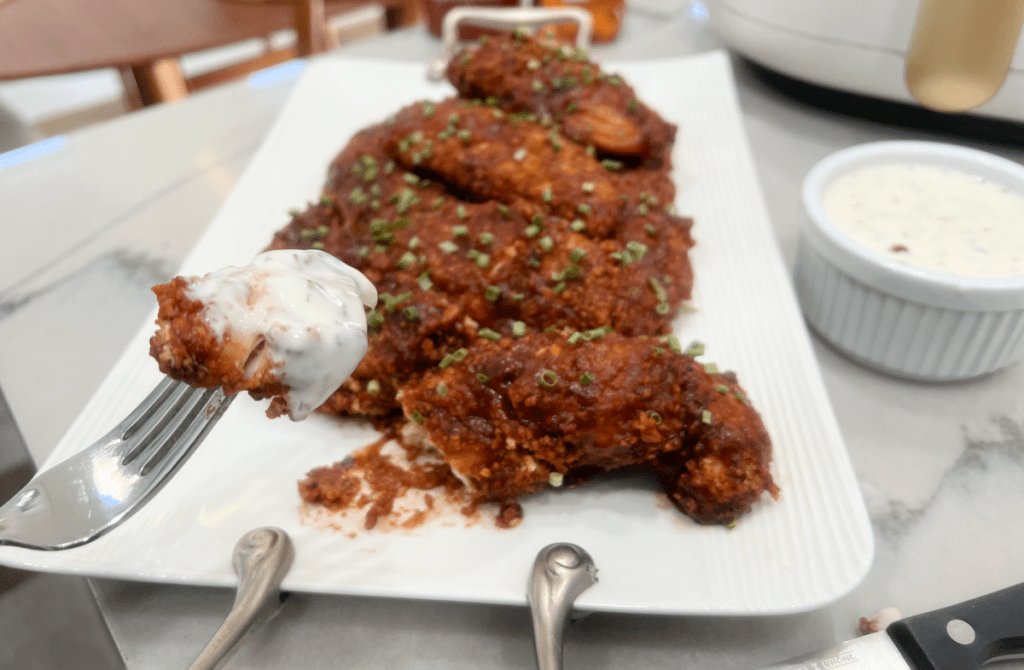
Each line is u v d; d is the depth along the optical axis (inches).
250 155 18.3
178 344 7.2
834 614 9.4
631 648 9.1
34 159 18.0
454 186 13.9
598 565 9.2
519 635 9.2
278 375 7.4
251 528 9.7
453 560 9.3
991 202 12.6
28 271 15.0
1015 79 15.7
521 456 10.0
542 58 16.3
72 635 9.1
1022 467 11.2
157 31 28.5
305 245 12.7
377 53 22.7
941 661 8.1
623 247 13.0
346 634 9.2
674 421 9.9
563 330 11.3
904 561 10.0
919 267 11.2
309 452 10.8
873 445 11.6
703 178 15.9
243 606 8.5
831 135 18.7
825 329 12.8
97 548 9.2
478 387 10.1
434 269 11.7
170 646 9.0
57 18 28.9
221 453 10.6
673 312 12.5
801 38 17.5
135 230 16.0
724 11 19.1
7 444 11.5
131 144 18.6
